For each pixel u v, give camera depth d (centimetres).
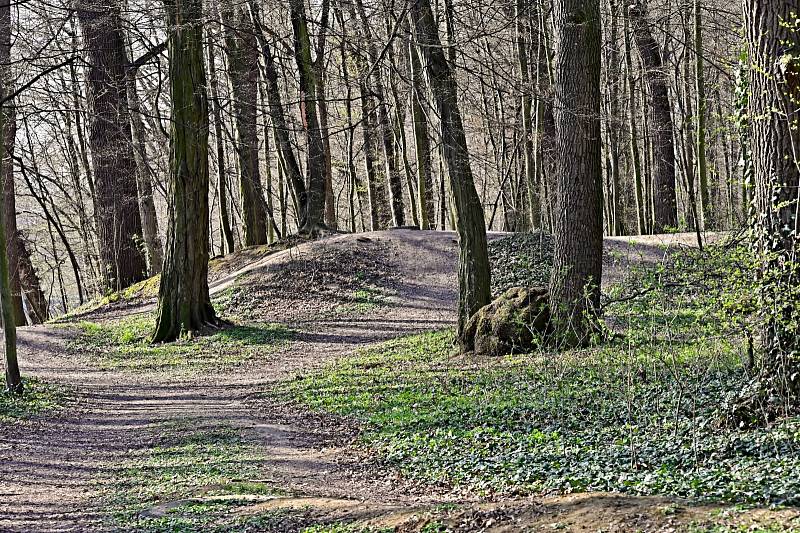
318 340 2380
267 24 2986
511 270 2655
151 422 1423
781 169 861
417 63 2003
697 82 2392
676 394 1069
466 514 700
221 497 892
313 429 1293
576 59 1586
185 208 2428
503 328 1755
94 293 4394
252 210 3512
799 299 841
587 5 1577
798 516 543
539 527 630
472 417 1196
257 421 1374
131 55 3503
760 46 879
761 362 898
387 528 701
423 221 3341
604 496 684
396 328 2425
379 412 1345
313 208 3278
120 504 889
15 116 2917
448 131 1841
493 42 2405
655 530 573
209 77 3159
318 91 3027
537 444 989
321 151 3156
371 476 983
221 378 1920
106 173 3269
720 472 720
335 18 3228
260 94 3306
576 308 1606
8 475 1060
